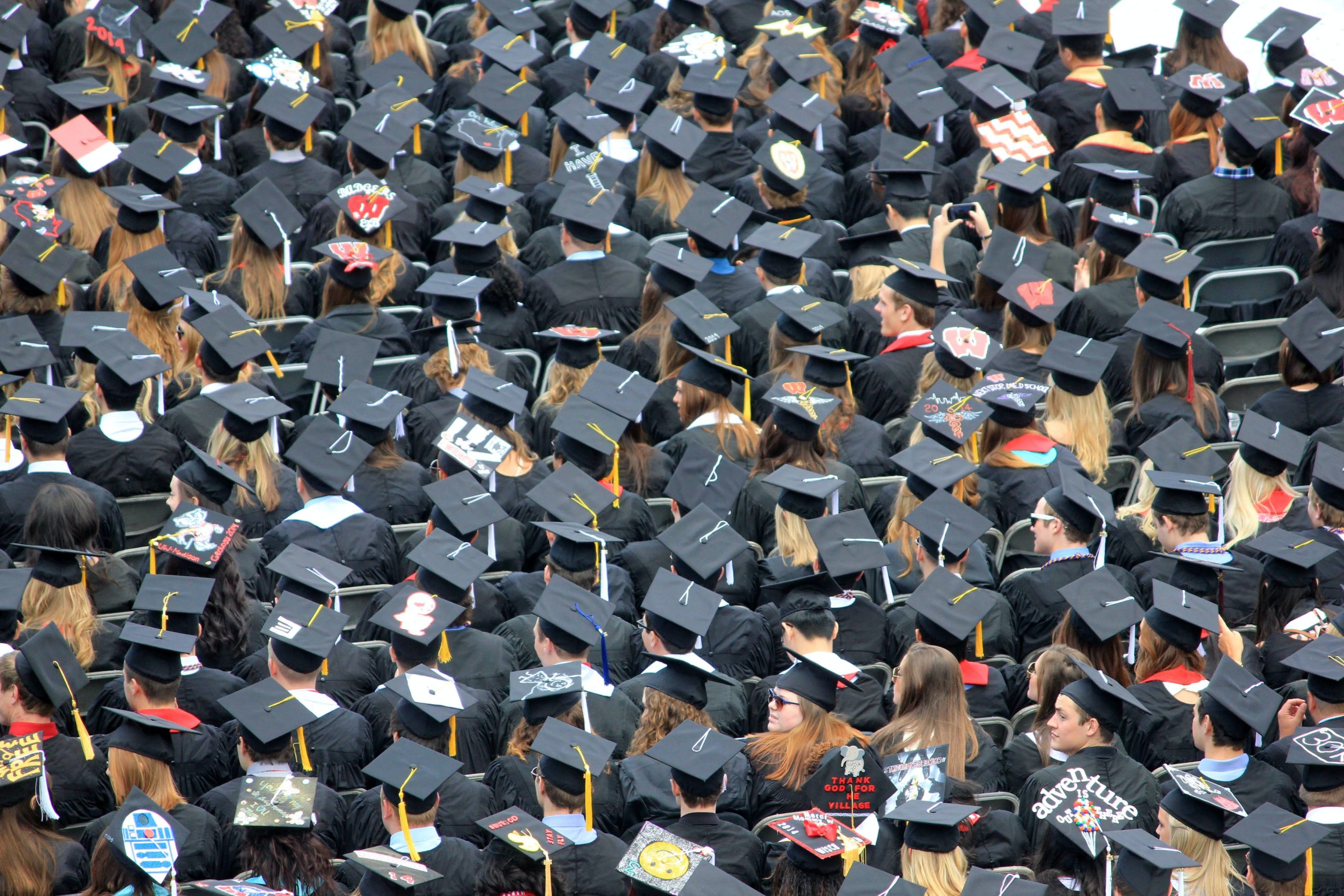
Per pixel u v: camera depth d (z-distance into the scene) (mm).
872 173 37500
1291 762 21312
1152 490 28078
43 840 20547
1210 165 36812
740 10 46906
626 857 19484
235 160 40906
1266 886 20312
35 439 27453
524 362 33125
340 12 49094
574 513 26812
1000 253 33031
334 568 25156
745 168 39656
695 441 27641
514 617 25641
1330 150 34656
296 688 23000
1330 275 32281
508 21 44562
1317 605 25422
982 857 20594
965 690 23812
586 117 39750
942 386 28500
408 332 32656
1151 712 23094
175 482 26531
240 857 21156
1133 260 31891
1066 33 40312
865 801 21031
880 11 43312
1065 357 28828
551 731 20938
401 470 28344
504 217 35312
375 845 21562
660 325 32531
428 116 38906
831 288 34531
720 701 23938
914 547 26859
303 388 32812
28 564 24656
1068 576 25578
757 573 26922
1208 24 39625
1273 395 29609
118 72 43000
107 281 33625
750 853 20469
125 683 22578
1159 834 20734
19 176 36375
